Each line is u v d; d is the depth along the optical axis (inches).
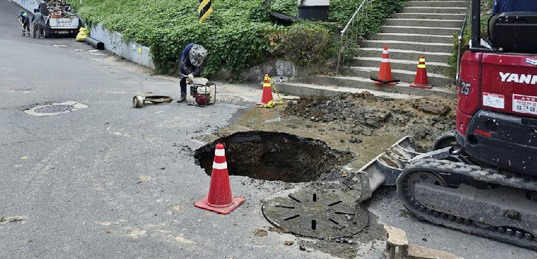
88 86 478.3
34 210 191.6
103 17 888.9
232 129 316.5
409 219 190.7
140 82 514.6
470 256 162.6
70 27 976.3
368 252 163.8
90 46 879.1
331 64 458.9
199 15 595.5
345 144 284.0
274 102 401.7
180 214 189.9
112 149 271.6
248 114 362.3
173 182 222.7
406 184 190.9
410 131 307.1
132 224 180.9
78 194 207.9
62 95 426.6
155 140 290.4
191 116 352.8
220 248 164.2
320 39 448.5
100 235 171.9
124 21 776.3
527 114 157.1
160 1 852.6
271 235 173.9
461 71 179.8
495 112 165.6
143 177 228.5
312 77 452.1
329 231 177.6
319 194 211.2
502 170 171.5
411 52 442.9
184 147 277.0
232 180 226.8
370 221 187.9
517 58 155.4
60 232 173.6
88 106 383.6
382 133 307.6
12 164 244.7
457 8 491.8
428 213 186.7
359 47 470.9
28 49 772.6
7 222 180.7
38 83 484.7
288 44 456.4
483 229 175.9
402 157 231.5
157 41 576.1
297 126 325.1
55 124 326.0
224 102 409.1
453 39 426.9
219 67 524.1
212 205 195.3
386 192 217.0
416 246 158.9
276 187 219.1
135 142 285.6
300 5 505.7
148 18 741.9
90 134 302.0
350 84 429.7
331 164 265.6
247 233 175.3
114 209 193.5
